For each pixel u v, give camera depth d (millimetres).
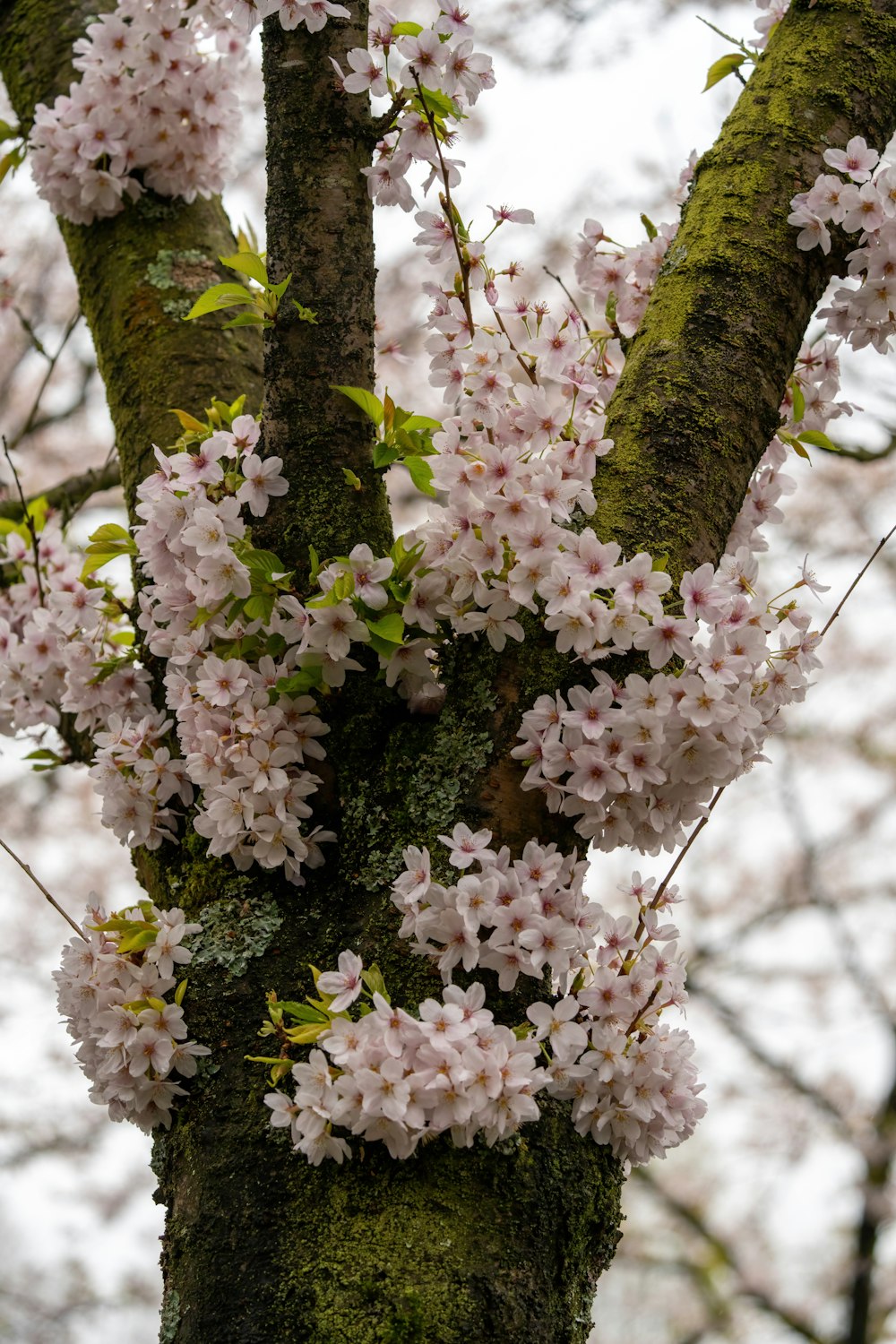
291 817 4273
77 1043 4309
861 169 4379
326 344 4387
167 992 4285
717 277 4391
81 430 10648
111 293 4703
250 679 4281
